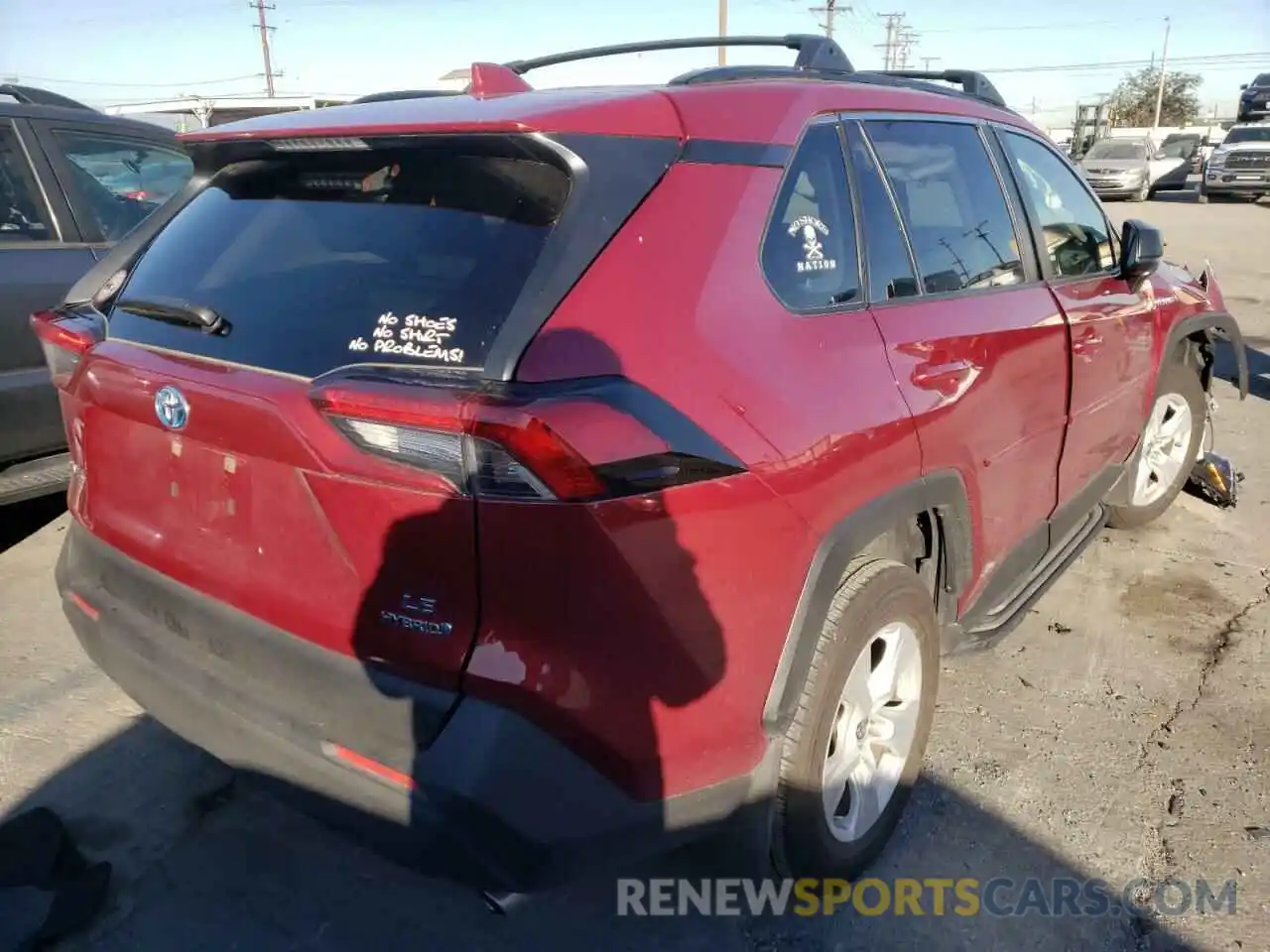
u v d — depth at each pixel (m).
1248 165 27.53
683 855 2.50
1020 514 3.29
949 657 3.45
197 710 2.22
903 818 2.91
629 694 1.90
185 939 2.49
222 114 19.36
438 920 2.56
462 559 1.81
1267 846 2.80
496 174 2.10
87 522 2.61
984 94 3.66
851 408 2.31
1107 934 2.51
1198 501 5.36
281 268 2.25
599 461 1.75
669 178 2.12
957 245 2.99
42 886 2.58
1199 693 3.55
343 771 1.94
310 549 2.00
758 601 2.09
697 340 2.03
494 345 1.84
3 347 4.27
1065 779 3.08
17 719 3.38
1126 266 3.83
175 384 2.15
